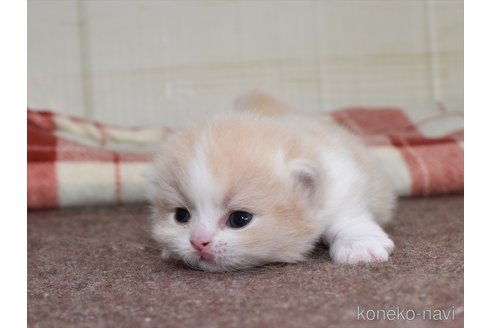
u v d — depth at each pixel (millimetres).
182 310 213
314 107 507
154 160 284
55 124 432
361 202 280
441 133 430
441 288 217
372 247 255
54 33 483
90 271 258
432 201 373
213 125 274
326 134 297
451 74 502
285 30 498
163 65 495
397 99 510
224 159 253
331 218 272
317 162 269
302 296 217
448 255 250
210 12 493
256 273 250
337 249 261
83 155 394
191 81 498
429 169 379
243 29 496
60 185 376
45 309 221
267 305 213
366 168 298
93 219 358
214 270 255
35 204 375
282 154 261
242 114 294
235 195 251
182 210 266
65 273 257
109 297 228
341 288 221
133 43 491
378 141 404
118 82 494
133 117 498
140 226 332
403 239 281
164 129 462
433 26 501
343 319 201
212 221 254
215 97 500
